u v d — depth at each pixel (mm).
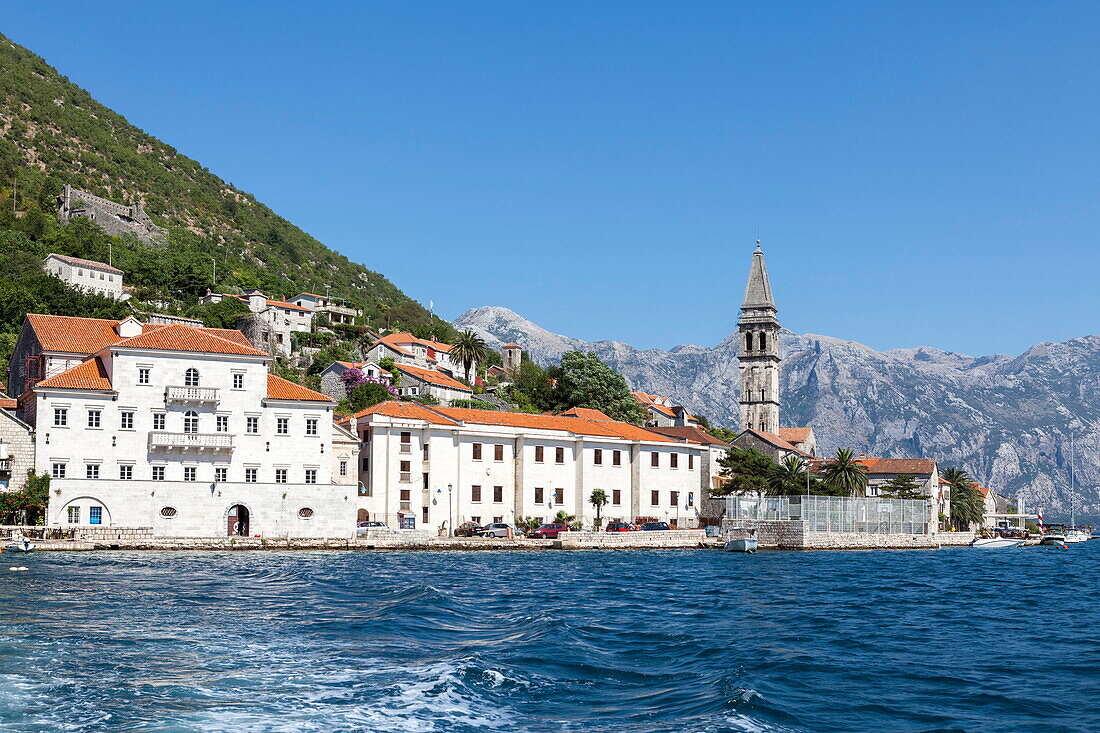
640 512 155000
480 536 127250
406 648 42125
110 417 109938
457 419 140875
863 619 57906
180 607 54250
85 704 30953
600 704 32906
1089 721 32281
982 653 45531
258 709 30750
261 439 116375
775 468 167875
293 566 85625
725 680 36281
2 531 97750
